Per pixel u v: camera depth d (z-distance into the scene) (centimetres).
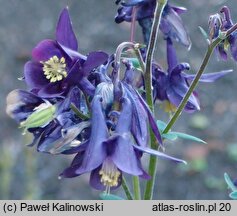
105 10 188
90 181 67
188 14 183
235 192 73
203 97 156
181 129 145
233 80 161
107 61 70
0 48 173
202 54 169
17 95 69
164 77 76
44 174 131
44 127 69
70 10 189
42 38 180
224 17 75
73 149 66
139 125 68
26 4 193
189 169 132
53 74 68
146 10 76
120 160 65
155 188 129
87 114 69
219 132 144
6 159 121
